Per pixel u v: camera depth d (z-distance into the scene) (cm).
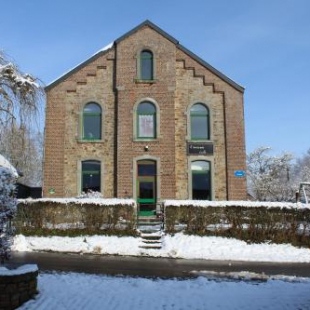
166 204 2106
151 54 2773
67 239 2027
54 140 2673
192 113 2742
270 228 2048
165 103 2700
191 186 2658
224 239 2028
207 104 2730
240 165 2662
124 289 1137
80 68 2758
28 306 962
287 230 2045
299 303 1013
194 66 2759
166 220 2095
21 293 981
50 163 2650
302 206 2056
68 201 2108
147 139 2667
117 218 2102
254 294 1105
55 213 2098
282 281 1287
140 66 2755
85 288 1133
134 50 2756
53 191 2630
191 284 1214
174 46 2761
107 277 1305
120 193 2611
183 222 2094
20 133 2197
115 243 1970
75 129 2703
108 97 2738
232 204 2084
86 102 2731
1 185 1080
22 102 2167
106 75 2759
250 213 2069
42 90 2261
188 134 2703
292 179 5203
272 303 1016
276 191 4659
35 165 4772
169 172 2631
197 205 2098
